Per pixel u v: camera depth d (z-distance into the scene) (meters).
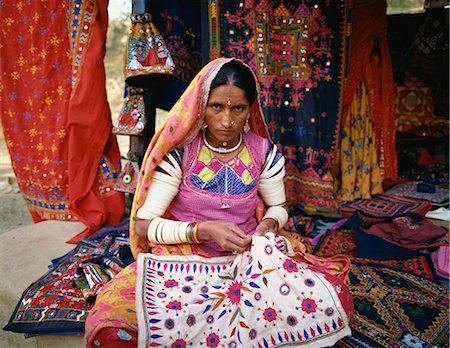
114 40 11.55
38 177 3.13
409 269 2.45
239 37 2.89
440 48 4.38
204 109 1.52
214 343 1.45
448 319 1.98
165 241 1.62
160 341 1.40
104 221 2.97
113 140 3.04
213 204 1.65
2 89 3.08
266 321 1.50
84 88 2.80
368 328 1.90
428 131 4.72
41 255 2.62
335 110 3.20
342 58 3.13
